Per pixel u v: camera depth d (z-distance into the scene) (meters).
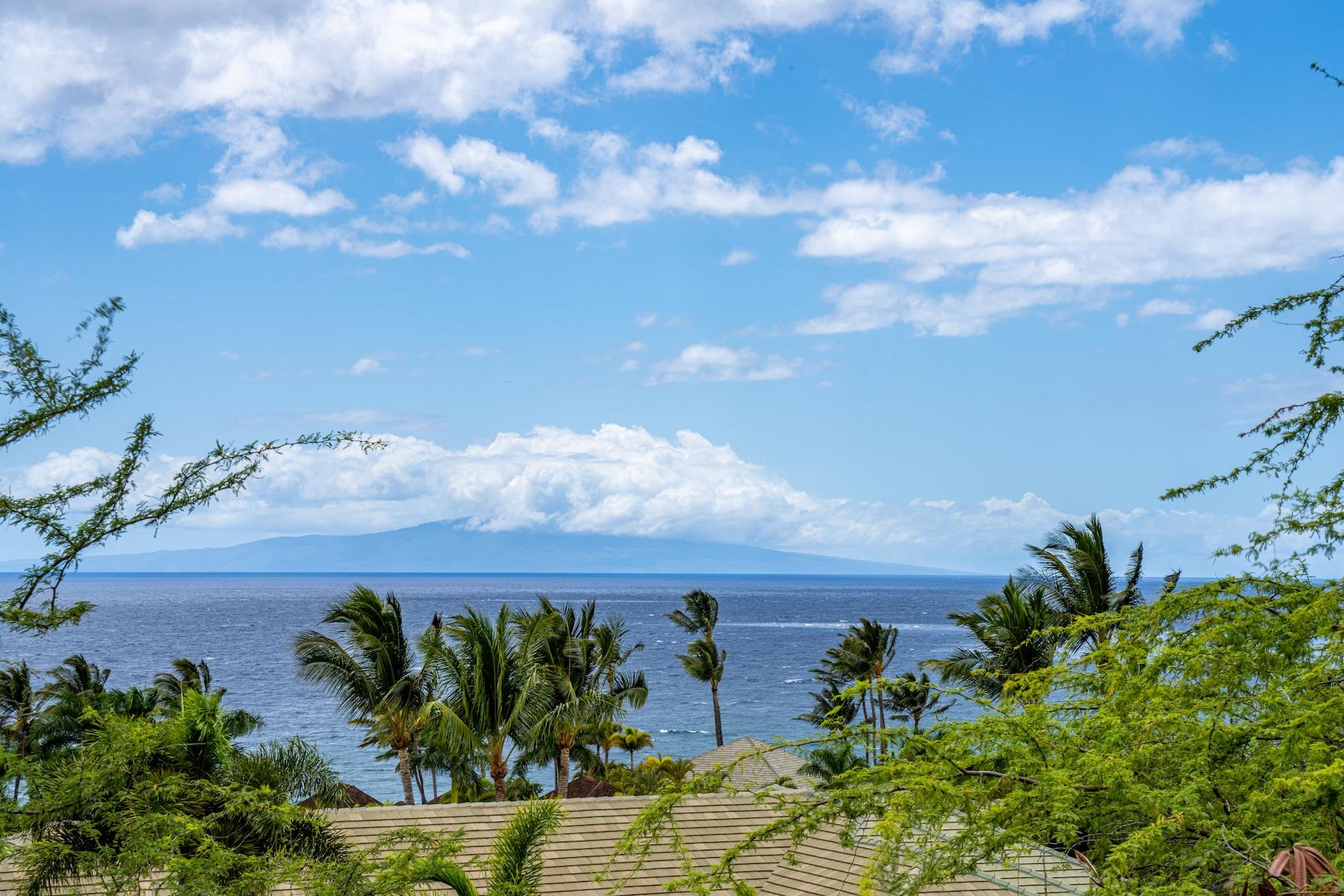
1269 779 5.48
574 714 33.94
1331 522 6.52
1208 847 5.14
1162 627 6.48
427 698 34.16
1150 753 5.66
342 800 18.61
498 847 12.83
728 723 94.81
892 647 56.78
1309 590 6.16
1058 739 6.00
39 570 8.62
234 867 9.52
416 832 11.85
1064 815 5.23
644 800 18.47
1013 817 5.51
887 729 6.01
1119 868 4.97
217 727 13.80
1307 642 5.91
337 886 9.98
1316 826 5.20
